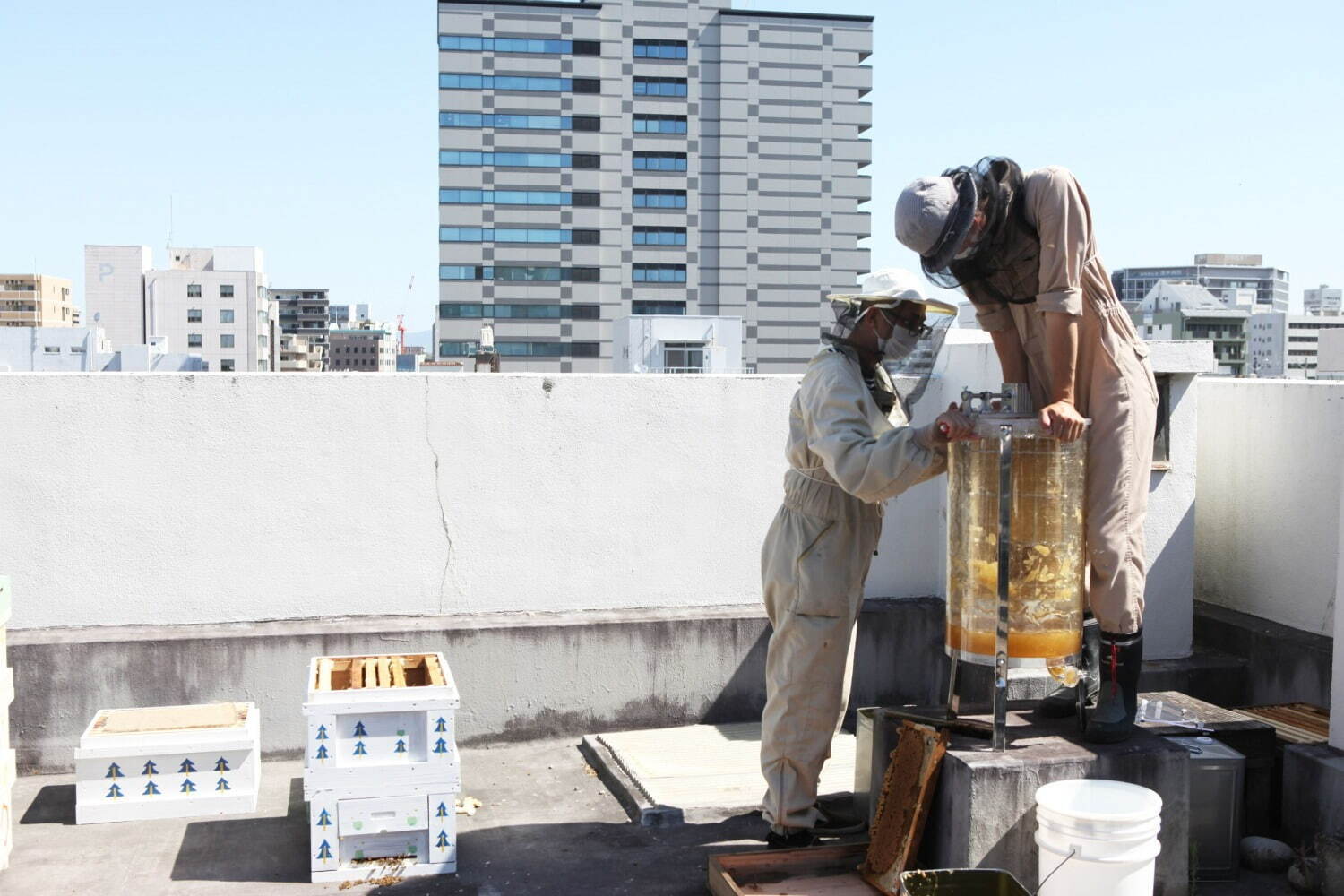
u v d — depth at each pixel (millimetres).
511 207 129000
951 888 3564
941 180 3768
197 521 6133
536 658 6285
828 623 4418
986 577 3908
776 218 131250
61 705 5777
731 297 131125
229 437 6141
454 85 127562
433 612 6422
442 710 4656
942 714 4348
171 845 4938
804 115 131000
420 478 6363
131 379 6027
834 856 4254
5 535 5938
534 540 6516
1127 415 3857
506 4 127562
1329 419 6246
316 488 6250
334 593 6301
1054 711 4391
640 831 5102
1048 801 3662
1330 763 4586
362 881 4602
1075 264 3713
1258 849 4598
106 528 6039
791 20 130125
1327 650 5930
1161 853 3988
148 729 5352
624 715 6426
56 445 5965
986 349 6402
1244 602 6914
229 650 5926
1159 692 5539
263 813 5324
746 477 6742
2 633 4621
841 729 6453
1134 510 3941
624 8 128000
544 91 128500
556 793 5617
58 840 4980
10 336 64125
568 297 130000
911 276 4262
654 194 130125
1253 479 6844
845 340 4305
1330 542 6250
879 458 3910
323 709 4551
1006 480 3732
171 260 156000
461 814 5332
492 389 6414
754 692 6566
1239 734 4816
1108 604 3977
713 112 130000
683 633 6457
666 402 6629
